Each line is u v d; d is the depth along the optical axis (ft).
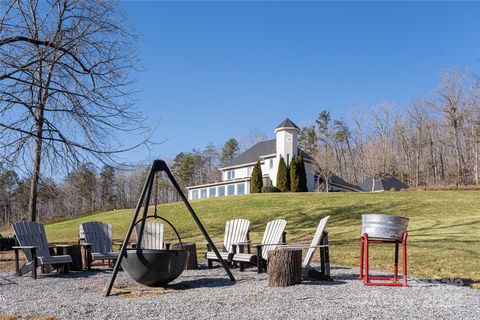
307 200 95.96
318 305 17.42
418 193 103.09
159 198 228.43
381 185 169.17
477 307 17.22
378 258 34.81
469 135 175.52
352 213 80.28
